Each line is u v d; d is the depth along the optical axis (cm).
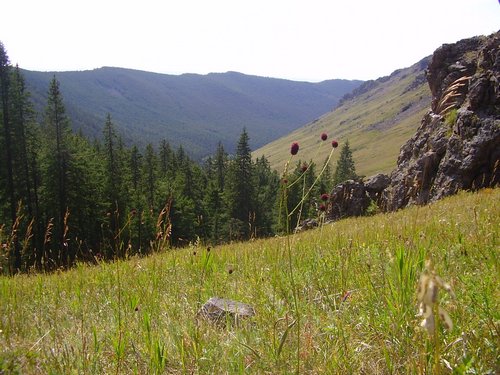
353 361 263
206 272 611
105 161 4662
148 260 762
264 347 304
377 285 389
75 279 682
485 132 2069
